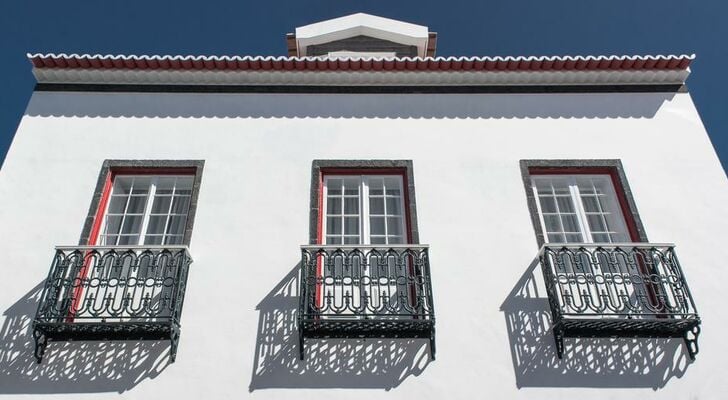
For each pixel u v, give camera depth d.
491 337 5.31
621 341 5.30
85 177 6.32
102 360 5.11
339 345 5.25
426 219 6.05
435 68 7.07
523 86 7.30
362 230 6.16
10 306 5.38
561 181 6.59
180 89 7.15
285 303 5.49
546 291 5.57
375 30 9.32
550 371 5.12
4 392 4.92
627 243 5.57
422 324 5.14
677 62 7.09
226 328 5.31
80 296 5.45
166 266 5.43
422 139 6.76
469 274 5.68
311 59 6.96
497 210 6.15
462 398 4.98
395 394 4.98
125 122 6.83
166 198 6.39
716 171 6.51
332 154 6.60
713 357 5.21
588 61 7.03
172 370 5.06
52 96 7.02
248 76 7.12
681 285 5.35
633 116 7.02
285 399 4.94
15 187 6.18
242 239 5.88
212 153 6.57
